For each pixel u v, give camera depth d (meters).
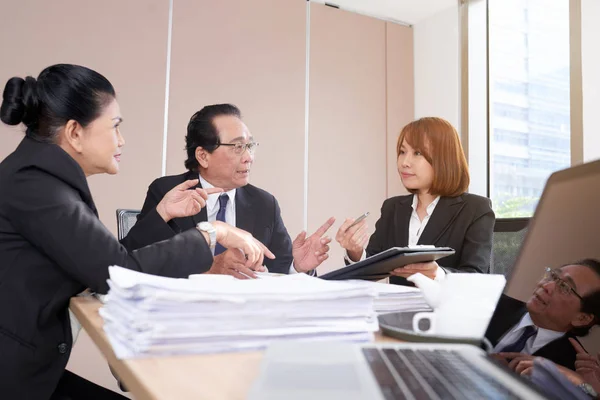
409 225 2.04
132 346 0.50
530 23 3.66
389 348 0.47
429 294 0.63
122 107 3.14
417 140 1.97
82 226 0.92
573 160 3.15
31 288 0.95
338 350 0.45
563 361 0.43
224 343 0.53
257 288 0.59
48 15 2.96
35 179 0.97
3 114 1.07
